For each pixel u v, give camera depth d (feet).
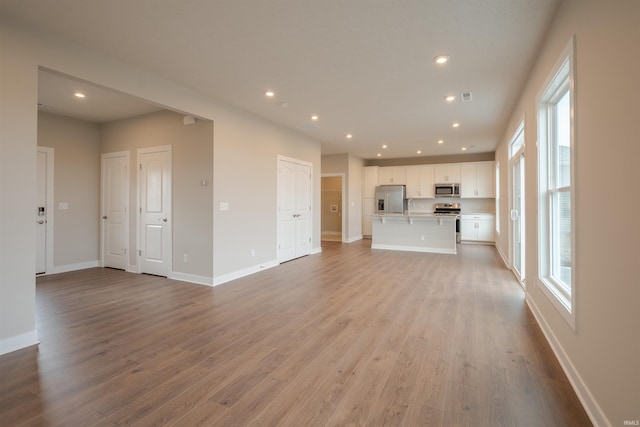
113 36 9.09
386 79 12.09
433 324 9.73
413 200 32.37
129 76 10.87
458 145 25.41
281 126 19.17
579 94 6.21
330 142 24.30
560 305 7.34
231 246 15.29
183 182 15.03
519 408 5.74
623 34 4.53
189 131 14.87
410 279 15.40
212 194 14.21
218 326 9.64
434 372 6.99
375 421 5.42
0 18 7.92
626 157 4.46
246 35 9.05
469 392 6.24
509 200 17.42
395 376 6.84
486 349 8.07
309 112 16.43
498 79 12.01
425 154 30.22
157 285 14.26
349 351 8.02
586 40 5.85
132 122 16.80
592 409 5.44
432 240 24.17
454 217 23.35
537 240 9.91
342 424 5.36
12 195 8.09
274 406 5.85
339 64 10.87
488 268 17.89
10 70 8.07
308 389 6.39
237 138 15.64
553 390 6.29
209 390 6.35
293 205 20.65
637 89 4.17
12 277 8.09
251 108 15.71
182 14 8.05
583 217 6.03
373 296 12.65
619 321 4.64
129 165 16.92
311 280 15.21
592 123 5.61
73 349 8.14
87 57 9.71
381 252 23.81
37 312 10.82
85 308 11.25
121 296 12.66
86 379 6.75
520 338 8.71
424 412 5.65
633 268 4.27
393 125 19.02
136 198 16.66
